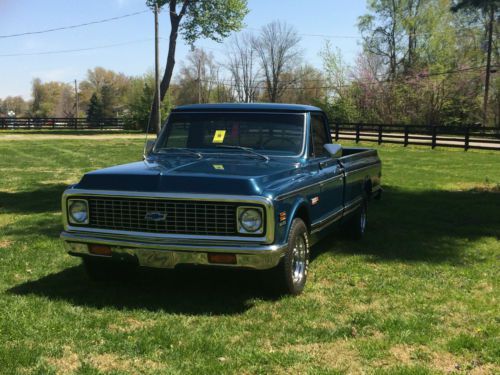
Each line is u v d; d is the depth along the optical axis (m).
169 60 47.34
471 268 6.18
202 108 6.03
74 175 15.51
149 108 48.50
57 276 5.75
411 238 7.77
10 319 4.37
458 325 4.40
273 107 5.89
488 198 11.57
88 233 4.89
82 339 4.05
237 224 4.47
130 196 4.69
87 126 54.12
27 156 21.73
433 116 50.12
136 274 5.85
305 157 5.64
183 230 4.60
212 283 5.53
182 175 4.70
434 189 13.01
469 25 50.28
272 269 4.84
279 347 3.96
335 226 6.57
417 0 55.34
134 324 4.39
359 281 5.66
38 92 140.00
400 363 3.70
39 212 9.57
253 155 5.60
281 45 83.94
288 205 4.80
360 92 55.34
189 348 3.89
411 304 4.91
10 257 6.41
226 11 45.22
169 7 46.16
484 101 45.19
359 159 7.56
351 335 4.19
